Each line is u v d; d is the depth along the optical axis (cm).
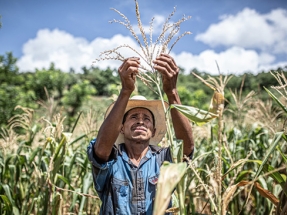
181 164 166
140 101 286
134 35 237
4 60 2009
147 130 283
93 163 266
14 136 553
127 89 247
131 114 287
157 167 282
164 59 238
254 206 464
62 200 393
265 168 262
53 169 382
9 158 473
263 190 272
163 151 296
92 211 512
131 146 284
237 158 495
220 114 231
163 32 237
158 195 156
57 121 389
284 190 251
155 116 310
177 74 246
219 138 235
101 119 607
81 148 578
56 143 389
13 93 1522
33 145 604
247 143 524
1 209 449
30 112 541
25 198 475
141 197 266
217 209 228
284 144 408
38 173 405
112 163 276
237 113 626
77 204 520
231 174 379
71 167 436
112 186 270
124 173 273
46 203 392
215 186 225
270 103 562
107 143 257
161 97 241
